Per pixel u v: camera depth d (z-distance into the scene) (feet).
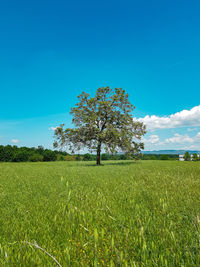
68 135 96.73
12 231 8.95
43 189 21.27
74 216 10.20
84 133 100.53
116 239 7.76
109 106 96.12
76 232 8.62
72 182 25.85
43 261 6.13
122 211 11.70
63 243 7.54
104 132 92.43
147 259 6.27
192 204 13.19
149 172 41.24
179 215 11.10
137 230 8.38
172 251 6.66
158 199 14.51
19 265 5.89
